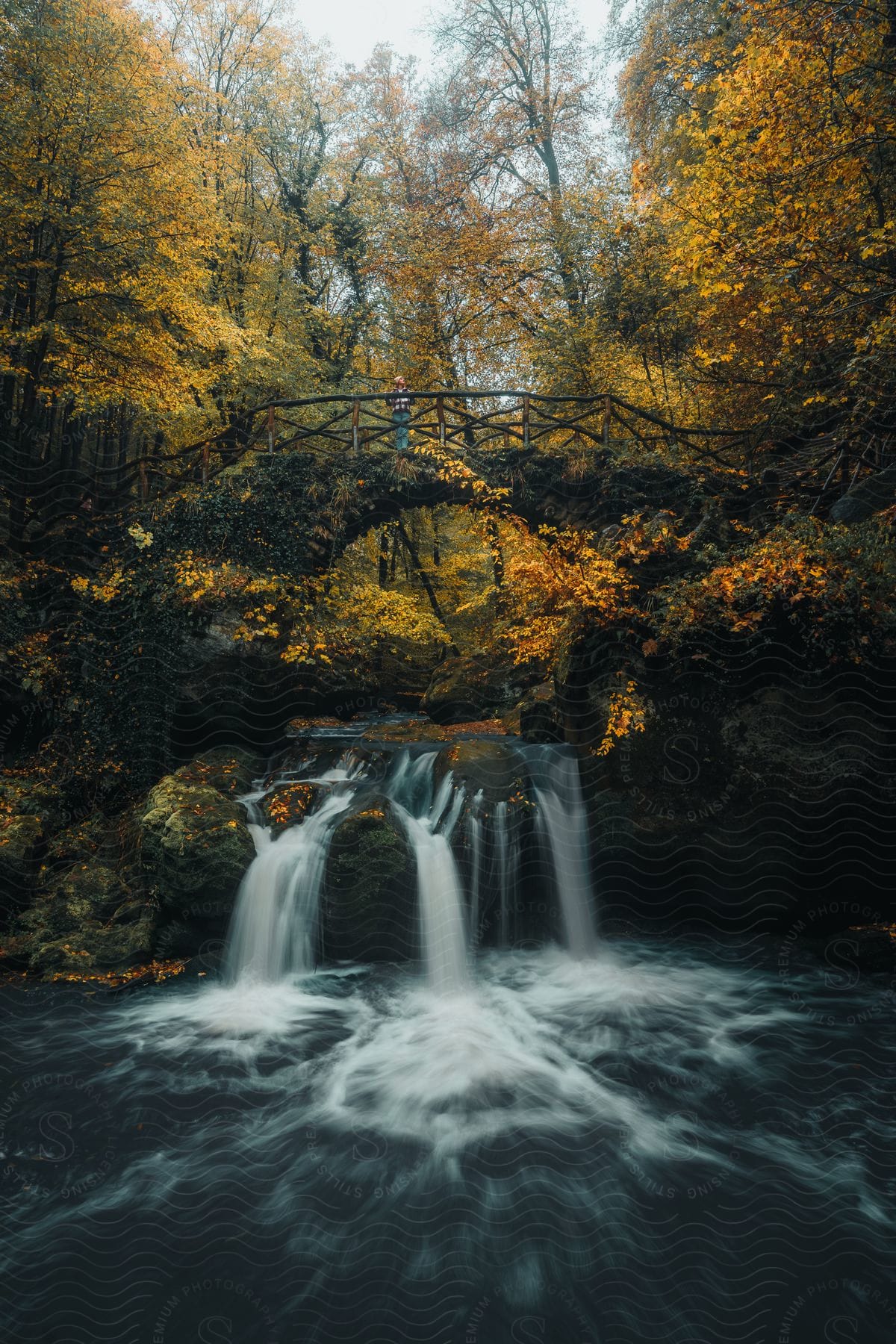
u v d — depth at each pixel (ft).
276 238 52.85
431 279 51.44
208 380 39.09
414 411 51.44
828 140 25.90
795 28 25.49
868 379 26.03
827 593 21.75
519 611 30.53
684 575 25.72
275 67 52.16
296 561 32.50
